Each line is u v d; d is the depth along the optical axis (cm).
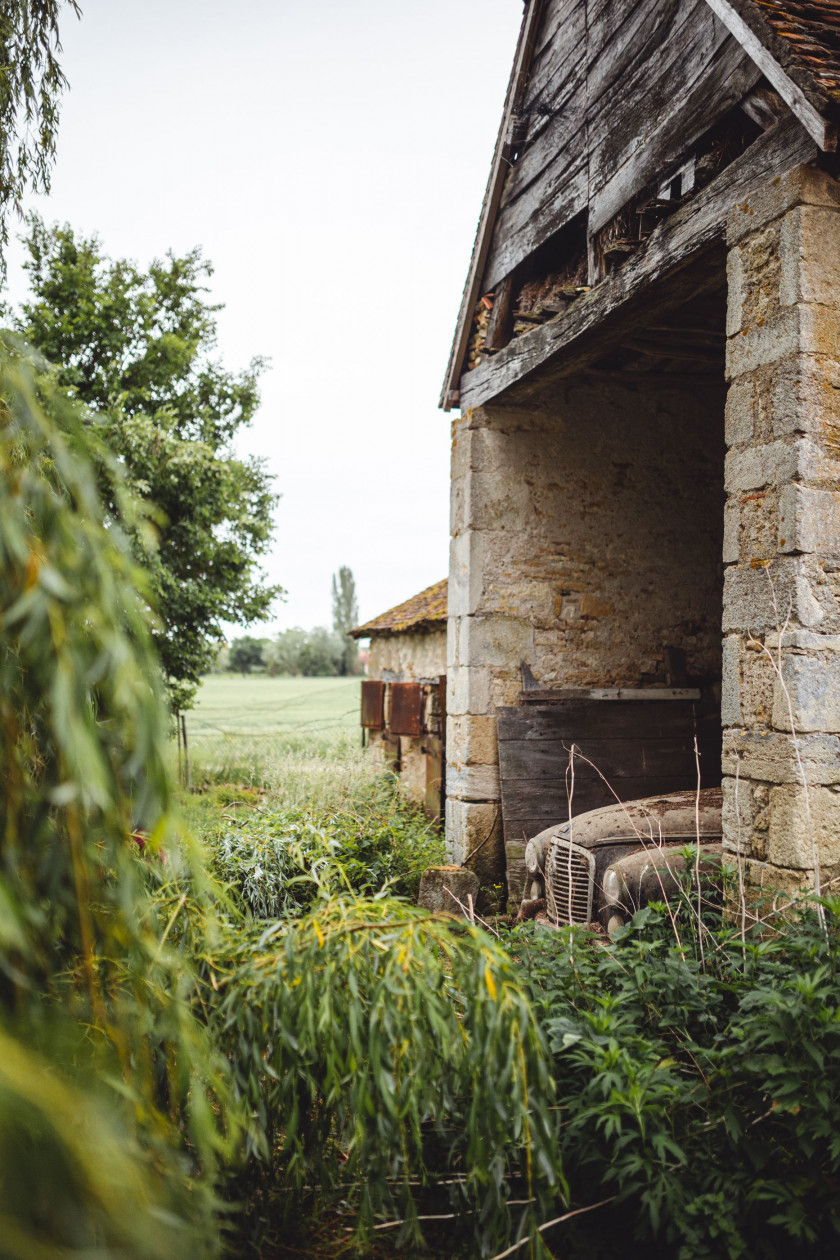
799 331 388
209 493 1271
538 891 603
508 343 719
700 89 472
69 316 1327
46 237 1356
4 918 145
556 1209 255
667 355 667
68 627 160
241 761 1401
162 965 205
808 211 392
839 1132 239
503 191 709
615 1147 242
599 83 575
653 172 511
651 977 298
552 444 758
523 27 658
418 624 1024
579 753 723
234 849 519
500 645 735
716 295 568
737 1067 258
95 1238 140
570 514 761
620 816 561
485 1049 211
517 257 684
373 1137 226
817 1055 244
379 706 1113
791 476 387
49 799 170
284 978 228
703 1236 238
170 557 1249
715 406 812
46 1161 134
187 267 1416
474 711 725
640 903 473
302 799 818
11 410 188
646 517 784
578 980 310
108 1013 193
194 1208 182
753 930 359
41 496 164
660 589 786
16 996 164
